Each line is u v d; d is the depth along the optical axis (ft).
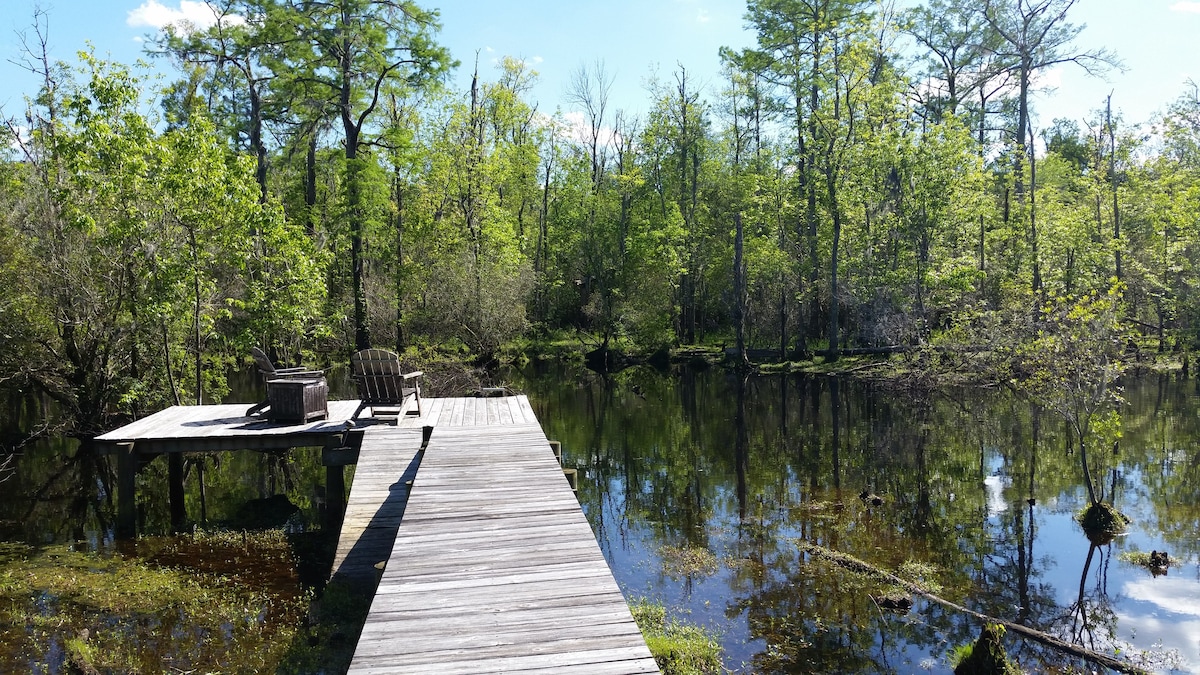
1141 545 27.53
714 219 110.32
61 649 18.58
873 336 84.23
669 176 109.29
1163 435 45.27
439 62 70.28
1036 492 34.73
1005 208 90.27
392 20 69.67
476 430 27.53
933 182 75.15
